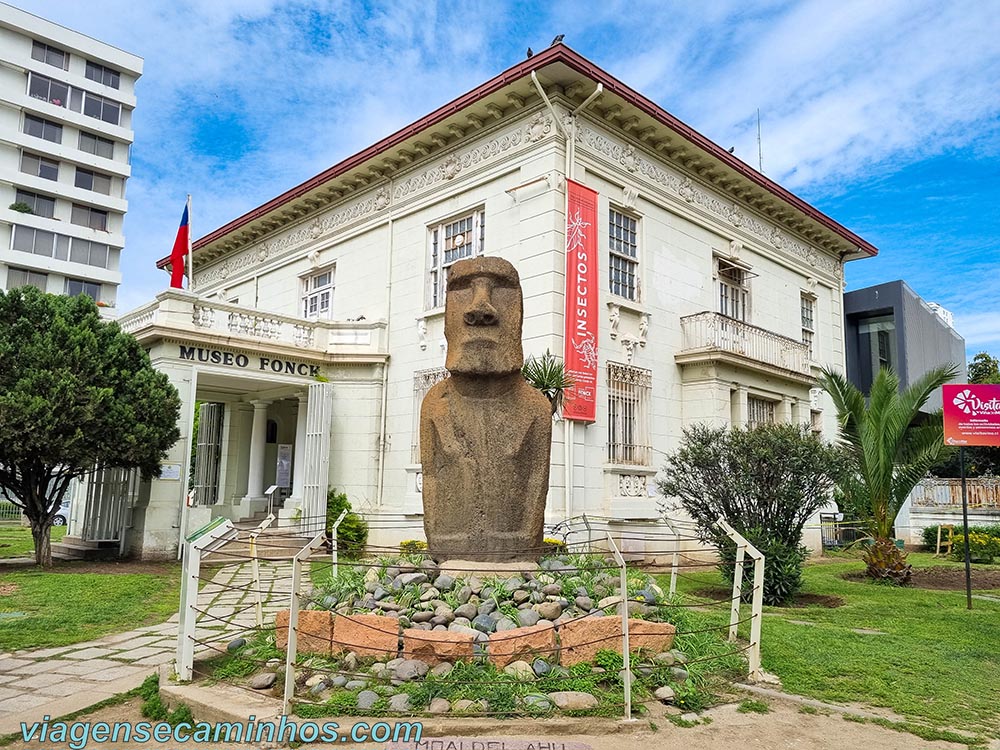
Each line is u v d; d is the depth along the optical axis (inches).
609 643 216.5
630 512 555.5
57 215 1524.4
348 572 283.6
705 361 623.5
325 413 634.2
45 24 1510.8
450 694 191.2
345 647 218.2
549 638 212.2
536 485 286.8
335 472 656.4
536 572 259.8
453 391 294.7
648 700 202.7
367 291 709.9
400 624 219.6
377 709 185.9
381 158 677.3
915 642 297.9
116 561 520.1
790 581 399.9
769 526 412.2
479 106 582.2
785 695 222.5
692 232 682.8
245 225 856.9
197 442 795.4
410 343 653.3
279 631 235.9
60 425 455.5
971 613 371.2
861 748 182.1
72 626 319.0
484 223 602.5
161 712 203.3
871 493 502.9
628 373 588.4
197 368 569.3
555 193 540.7
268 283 856.3
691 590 432.8
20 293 480.7
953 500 848.9
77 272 1526.8
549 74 534.6
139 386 495.8
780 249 811.4
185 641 223.9
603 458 556.7
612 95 564.1
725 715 201.6
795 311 828.0
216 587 425.1
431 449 292.5
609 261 590.9
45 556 488.1
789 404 730.2
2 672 251.9
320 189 751.1
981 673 252.7
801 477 404.8
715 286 709.3
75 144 1551.4
